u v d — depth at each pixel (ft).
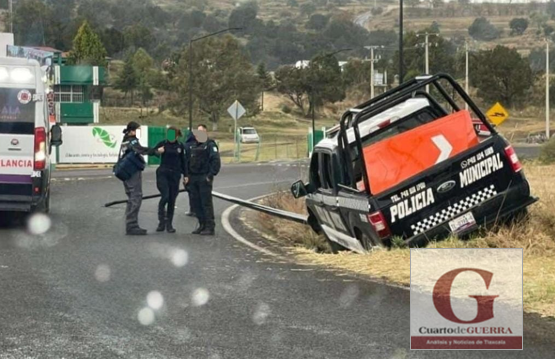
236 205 68.54
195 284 31.78
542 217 38.32
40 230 48.93
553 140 113.09
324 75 339.57
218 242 45.21
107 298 29.01
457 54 346.95
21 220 53.98
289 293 29.86
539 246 35.29
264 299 28.91
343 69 374.02
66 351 22.17
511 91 304.91
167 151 49.16
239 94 293.02
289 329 24.56
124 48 467.93
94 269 35.14
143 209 62.44
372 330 24.31
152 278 33.09
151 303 28.25
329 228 42.86
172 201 49.47
